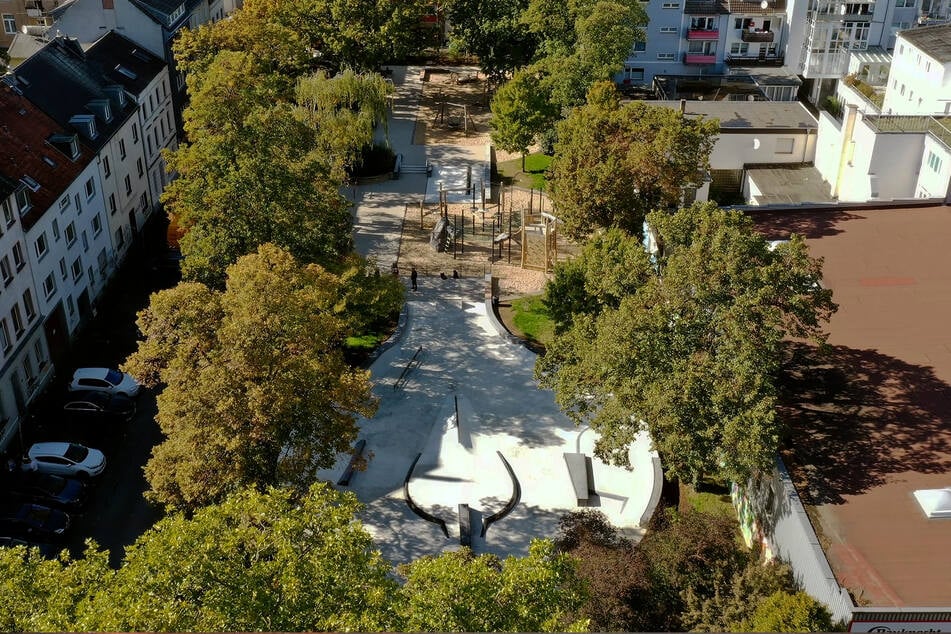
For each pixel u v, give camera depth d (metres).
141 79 84.75
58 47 78.12
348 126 84.06
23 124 67.38
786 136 82.69
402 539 51.97
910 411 46.97
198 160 62.50
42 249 63.53
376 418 60.97
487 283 75.94
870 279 57.81
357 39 99.25
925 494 41.53
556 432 60.06
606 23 88.94
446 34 124.81
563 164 69.25
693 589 41.22
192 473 46.66
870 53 100.69
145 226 84.88
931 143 68.75
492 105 94.69
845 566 38.50
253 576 33.47
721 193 85.31
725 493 53.62
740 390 43.50
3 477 56.66
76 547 52.16
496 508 53.94
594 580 41.72
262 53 86.38
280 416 47.25
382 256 80.44
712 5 106.69
